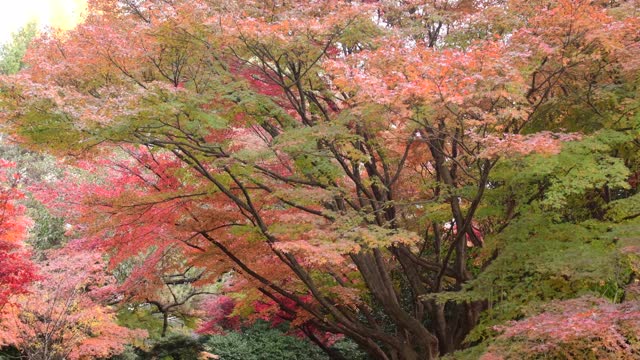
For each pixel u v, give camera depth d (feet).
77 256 45.96
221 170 31.65
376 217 34.60
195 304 67.15
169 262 50.24
